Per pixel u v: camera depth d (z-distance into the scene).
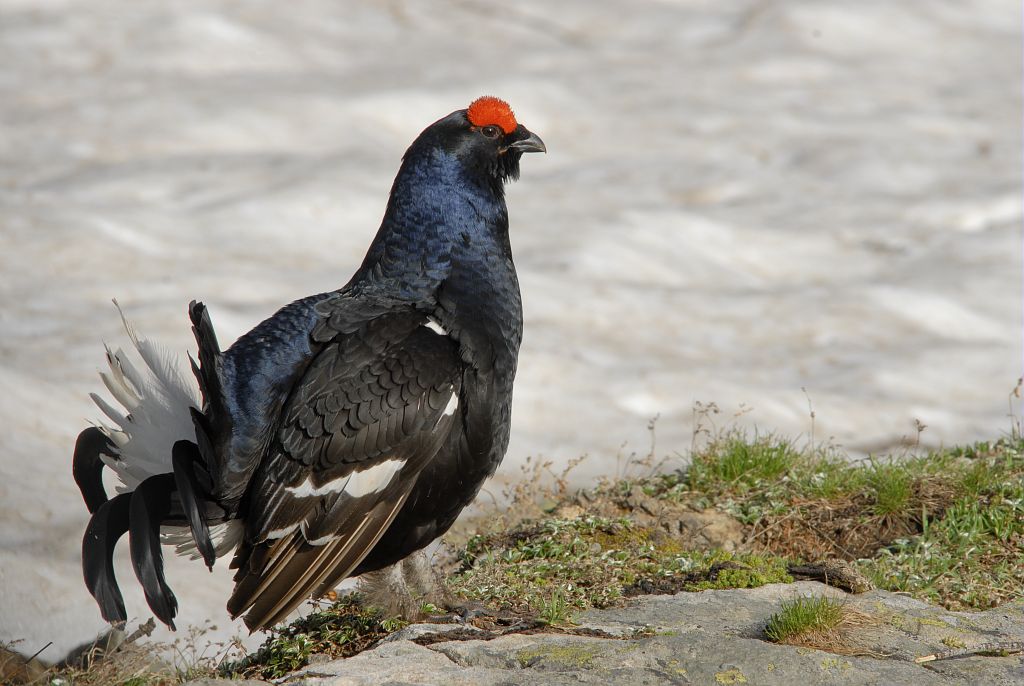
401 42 30.73
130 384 6.22
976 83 29.69
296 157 23.14
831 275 19.62
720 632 6.27
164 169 22.17
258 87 26.66
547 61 30.05
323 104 25.73
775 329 17.44
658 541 7.99
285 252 19.25
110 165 22.34
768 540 8.13
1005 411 14.90
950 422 14.55
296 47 29.53
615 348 16.45
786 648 5.88
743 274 19.67
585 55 30.80
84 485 6.62
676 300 18.25
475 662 5.89
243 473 6.05
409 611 6.68
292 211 20.61
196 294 17.12
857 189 23.06
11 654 7.80
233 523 6.25
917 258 20.08
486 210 6.95
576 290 18.22
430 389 6.13
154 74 27.16
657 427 14.22
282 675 6.48
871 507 8.26
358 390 6.02
